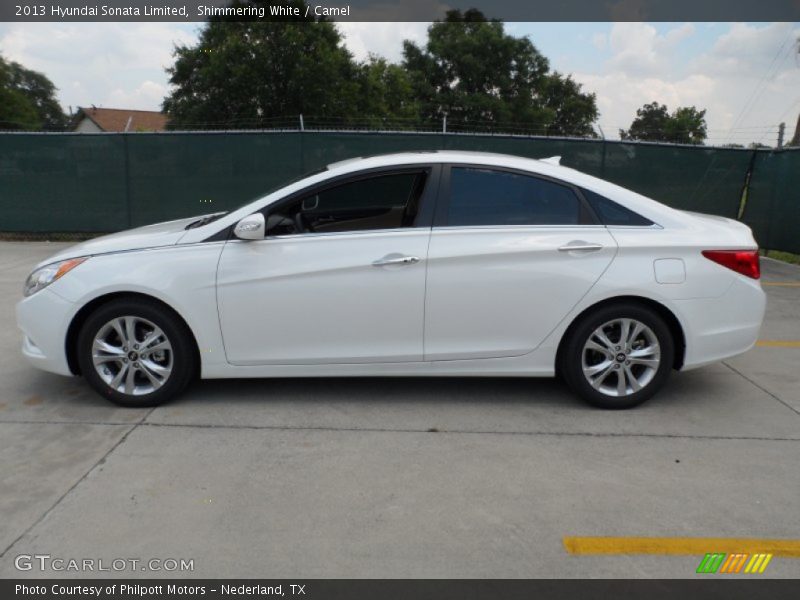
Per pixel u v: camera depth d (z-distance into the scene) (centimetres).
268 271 422
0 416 429
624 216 438
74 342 443
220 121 3034
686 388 491
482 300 427
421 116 4738
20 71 6050
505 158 449
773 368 539
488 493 338
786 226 1074
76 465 364
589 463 371
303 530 305
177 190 1167
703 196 1141
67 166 1166
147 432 406
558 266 425
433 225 430
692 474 359
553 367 441
